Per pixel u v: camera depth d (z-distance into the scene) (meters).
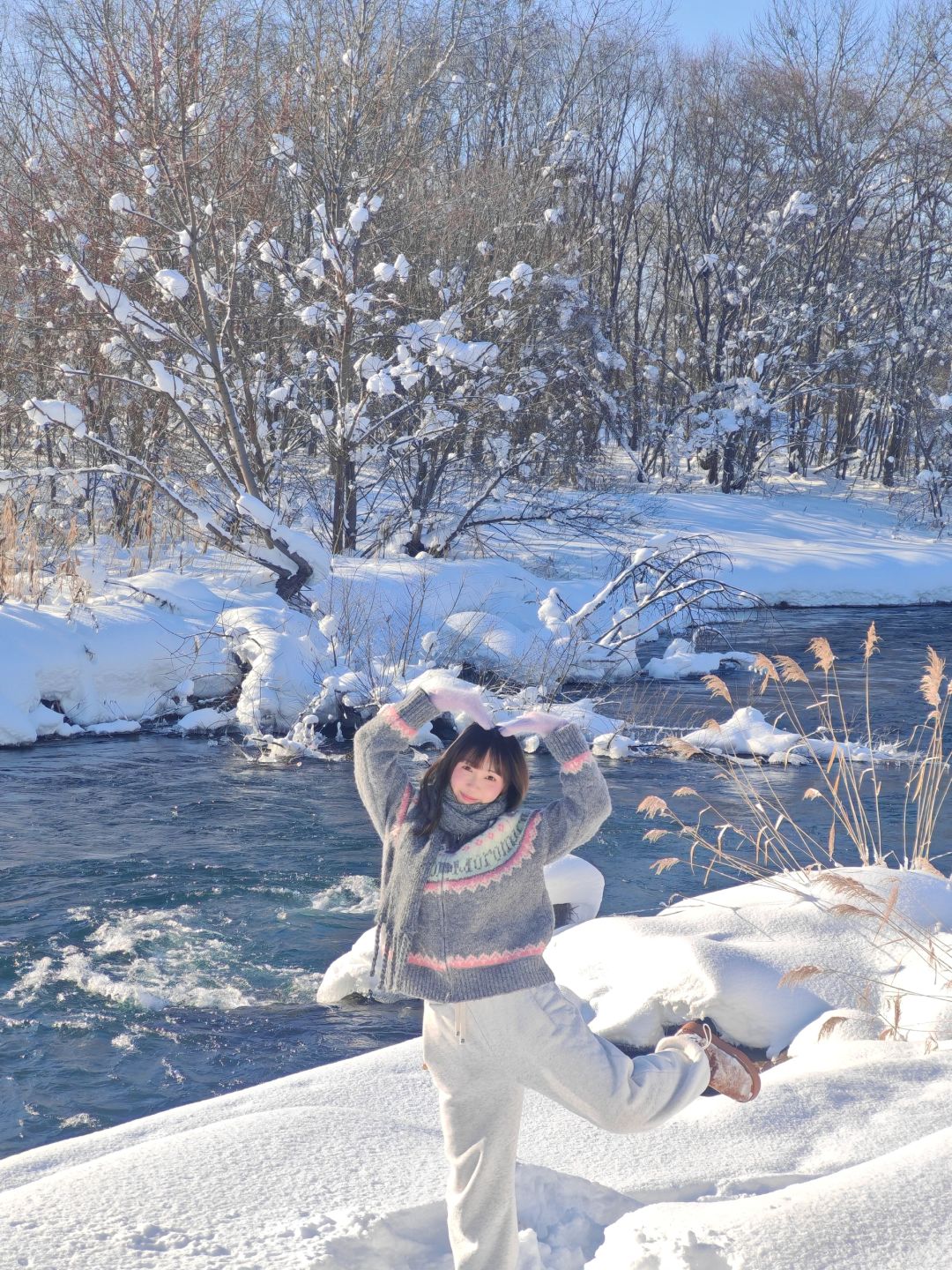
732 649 19.64
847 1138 3.69
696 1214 3.04
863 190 36.88
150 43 16.11
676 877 8.66
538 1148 3.60
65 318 17.83
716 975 5.33
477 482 22.39
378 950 2.87
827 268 37.09
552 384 22.75
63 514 18.41
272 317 19.94
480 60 32.06
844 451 40.28
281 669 13.73
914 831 9.75
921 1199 3.03
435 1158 3.41
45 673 13.38
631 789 11.23
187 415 16.89
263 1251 2.84
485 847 2.82
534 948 2.85
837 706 15.11
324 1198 3.14
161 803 10.54
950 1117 3.81
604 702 15.11
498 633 15.66
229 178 17.62
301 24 19.97
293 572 16.50
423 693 2.99
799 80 37.03
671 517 30.72
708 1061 3.07
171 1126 3.77
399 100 20.69
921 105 36.56
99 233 17.39
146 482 17.89
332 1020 6.23
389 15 20.38
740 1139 3.67
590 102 37.53
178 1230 2.93
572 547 24.61
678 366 36.72
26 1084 5.49
